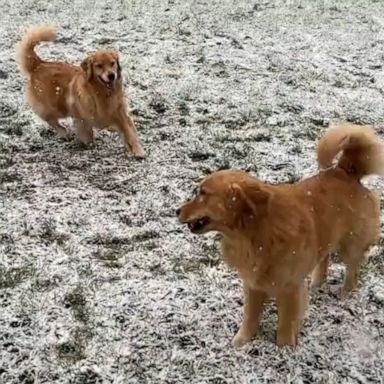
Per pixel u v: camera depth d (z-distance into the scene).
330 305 3.03
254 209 2.55
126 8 7.29
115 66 4.23
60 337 2.83
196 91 5.14
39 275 3.14
